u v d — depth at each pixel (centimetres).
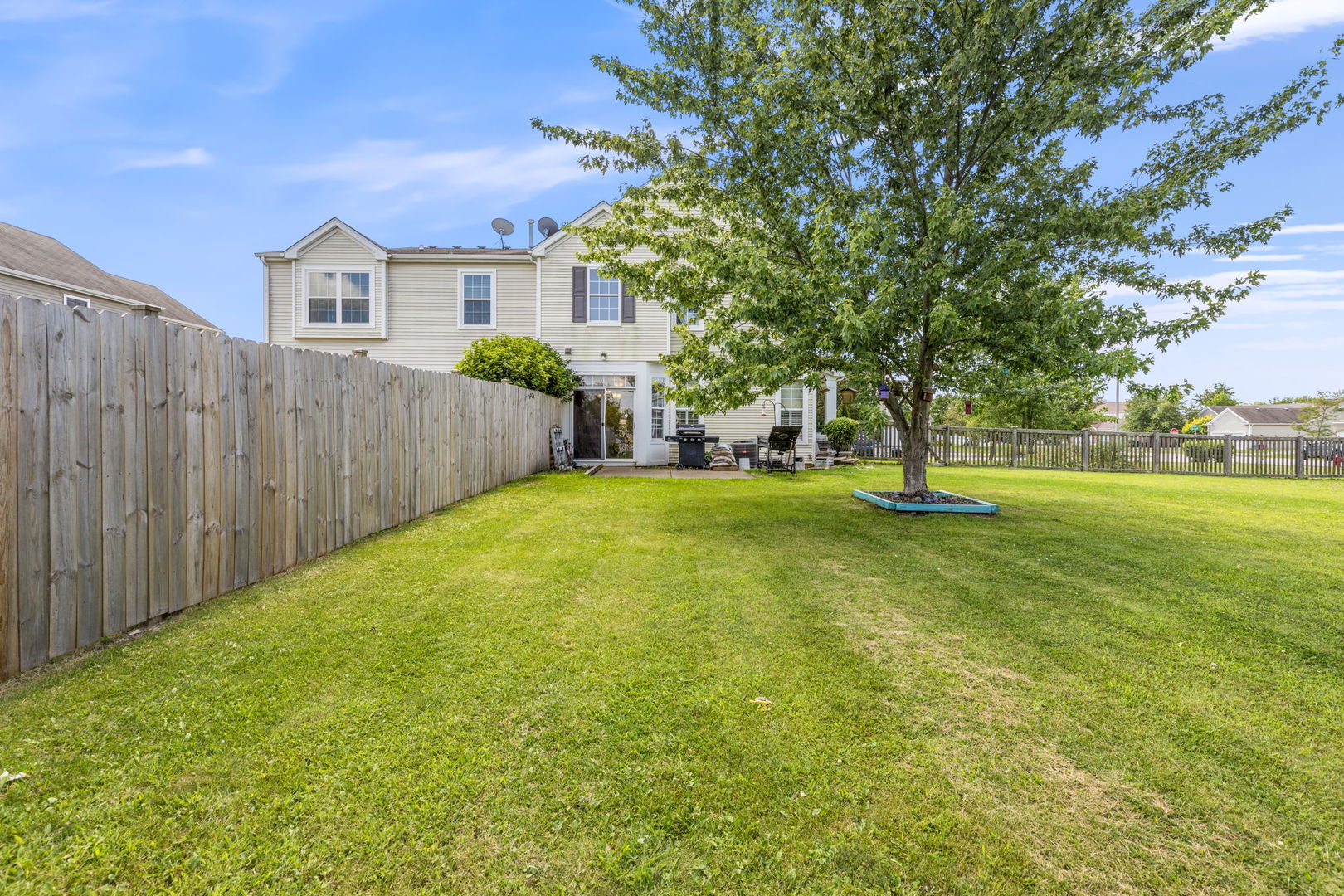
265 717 230
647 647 307
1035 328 605
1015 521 686
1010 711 247
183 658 283
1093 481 1177
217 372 373
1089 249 673
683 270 828
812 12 654
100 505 293
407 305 1434
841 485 1047
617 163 767
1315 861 165
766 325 646
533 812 180
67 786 186
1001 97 672
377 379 578
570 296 1446
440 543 536
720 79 695
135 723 223
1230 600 394
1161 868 163
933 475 1289
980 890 155
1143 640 325
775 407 1512
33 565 263
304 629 323
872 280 625
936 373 811
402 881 154
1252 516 729
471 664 282
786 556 508
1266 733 232
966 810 185
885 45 656
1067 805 188
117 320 302
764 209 740
